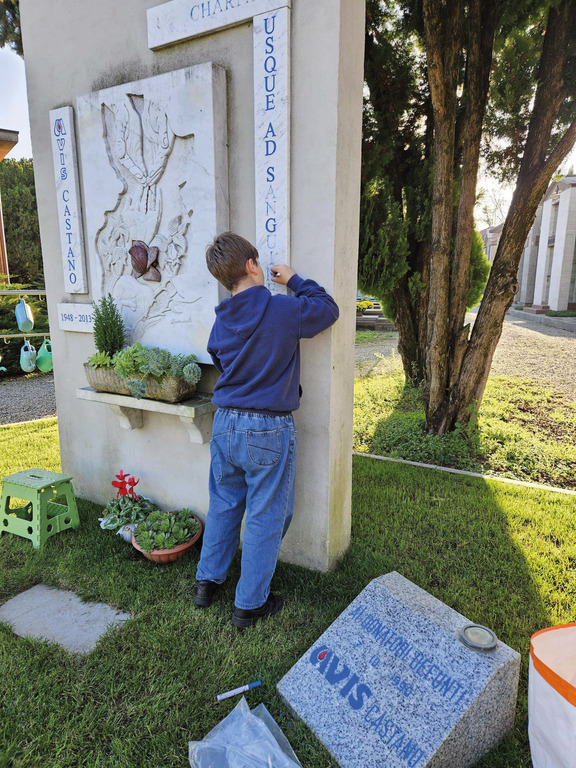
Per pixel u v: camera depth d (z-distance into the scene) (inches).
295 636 81.0
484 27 157.2
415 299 225.8
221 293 98.0
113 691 69.8
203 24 89.3
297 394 83.7
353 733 60.9
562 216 735.1
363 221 204.5
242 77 89.0
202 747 60.0
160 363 96.0
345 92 81.7
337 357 91.0
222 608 88.0
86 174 110.0
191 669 74.1
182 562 102.5
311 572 98.7
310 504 97.3
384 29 191.8
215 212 93.4
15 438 193.9
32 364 183.5
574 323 580.1
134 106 99.8
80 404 128.4
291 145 85.0
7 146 276.8
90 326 118.3
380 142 196.5
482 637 61.6
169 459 115.5
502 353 399.2
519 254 170.2
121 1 100.2
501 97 181.6
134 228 105.7
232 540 89.4
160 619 85.2
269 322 76.4
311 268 87.5
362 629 69.9
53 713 66.3
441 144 165.0
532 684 54.5
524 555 106.8
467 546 111.0
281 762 58.1
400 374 294.2
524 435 191.3
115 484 115.2
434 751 54.5
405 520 124.0
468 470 164.7
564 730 49.3
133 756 60.8
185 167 95.3
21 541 112.3
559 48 153.4
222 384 82.1
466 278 180.7
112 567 101.1
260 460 78.6
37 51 114.4
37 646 78.8
